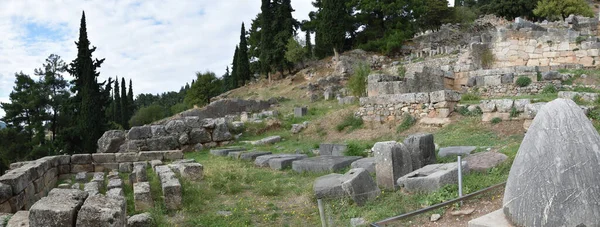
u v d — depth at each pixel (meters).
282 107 29.19
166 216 6.89
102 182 9.61
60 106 38.97
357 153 11.71
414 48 38.09
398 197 6.79
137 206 7.18
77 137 26.89
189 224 6.46
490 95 17.92
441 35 39.38
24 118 38.94
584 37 20.00
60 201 4.74
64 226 4.33
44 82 39.41
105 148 16.42
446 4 43.66
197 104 43.62
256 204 7.52
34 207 4.43
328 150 12.66
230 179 9.63
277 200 7.80
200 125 17.38
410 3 40.19
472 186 6.43
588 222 3.35
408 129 13.81
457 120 13.08
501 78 17.97
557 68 19.34
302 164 10.22
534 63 21.36
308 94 31.64
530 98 14.09
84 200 5.02
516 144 8.91
